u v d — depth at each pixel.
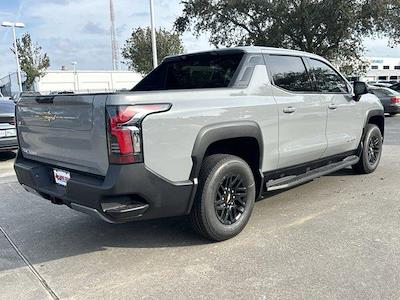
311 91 5.38
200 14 27.94
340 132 5.87
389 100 18.16
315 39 26.86
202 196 4.00
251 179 4.41
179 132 3.73
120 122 3.42
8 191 6.80
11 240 4.57
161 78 5.88
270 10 25.53
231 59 4.82
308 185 6.30
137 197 3.65
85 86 56.25
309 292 3.22
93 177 3.74
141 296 3.28
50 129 4.11
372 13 24.69
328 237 4.25
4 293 3.41
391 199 5.46
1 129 9.26
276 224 4.68
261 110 4.45
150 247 4.21
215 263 3.77
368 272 3.49
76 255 4.11
